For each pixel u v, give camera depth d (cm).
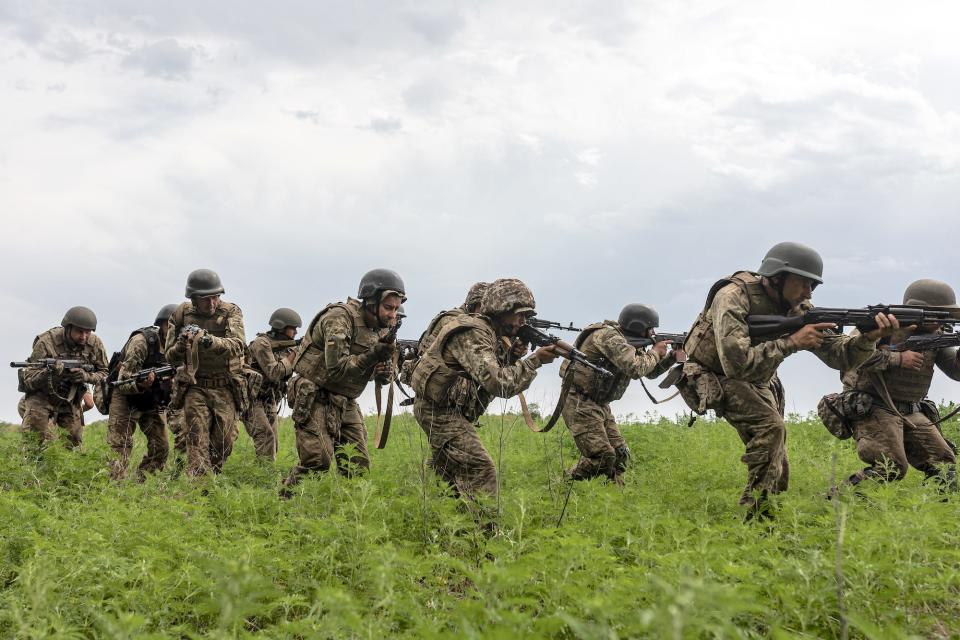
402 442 1260
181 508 632
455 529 566
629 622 388
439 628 389
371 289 774
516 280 711
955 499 689
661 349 923
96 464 876
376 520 615
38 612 407
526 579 430
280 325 1190
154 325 1083
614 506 646
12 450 922
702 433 1299
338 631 396
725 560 463
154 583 469
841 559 456
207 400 928
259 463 1017
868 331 697
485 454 689
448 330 688
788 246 693
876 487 729
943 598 457
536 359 694
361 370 761
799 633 420
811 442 1221
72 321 1134
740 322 685
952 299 786
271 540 560
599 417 880
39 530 577
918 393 791
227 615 364
